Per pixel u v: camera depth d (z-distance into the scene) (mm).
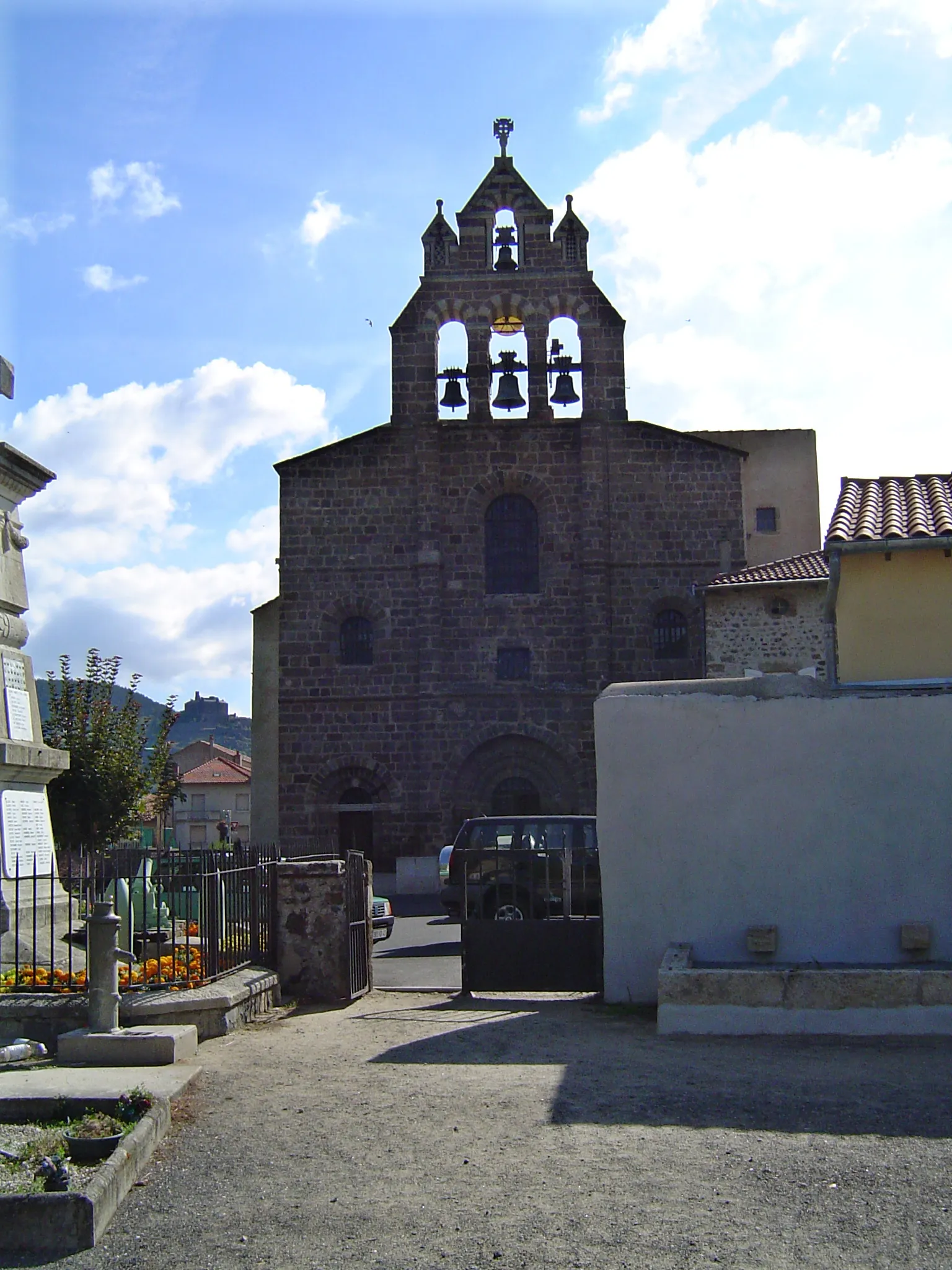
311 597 37844
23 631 14234
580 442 38125
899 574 14055
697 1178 6988
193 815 78188
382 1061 10133
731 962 12297
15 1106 8516
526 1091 8922
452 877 21594
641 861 12625
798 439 46438
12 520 14219
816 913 12188
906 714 12219
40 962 12430
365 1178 7281
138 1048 10086
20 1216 6516
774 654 33219
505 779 37250
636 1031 11117
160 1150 7941
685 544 37656
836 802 12258
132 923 12148
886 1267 5855
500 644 37438
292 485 38250
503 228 39125
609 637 37250
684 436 37969
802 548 45781
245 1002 12000
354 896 14125
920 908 12008
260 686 43438
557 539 37875
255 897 13281
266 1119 8531
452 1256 6148
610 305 38750
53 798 30078
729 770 12508
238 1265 6203
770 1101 8430
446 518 38062
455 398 37344
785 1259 5957
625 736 12750
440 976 17031
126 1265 6293
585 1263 6004
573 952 13742
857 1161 7145
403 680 37375
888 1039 10453
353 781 37188
